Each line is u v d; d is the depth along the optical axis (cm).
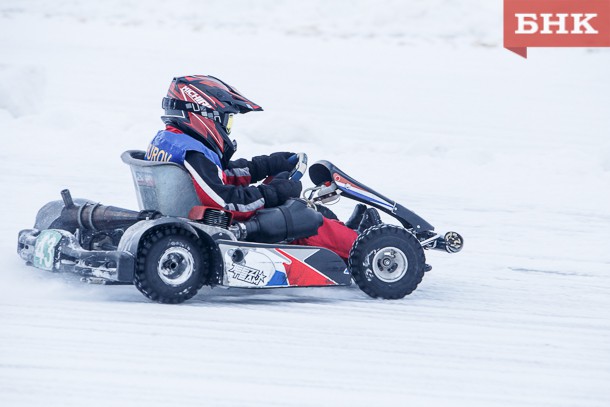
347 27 10694
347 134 5472
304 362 1466
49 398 1230
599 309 2048
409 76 8238
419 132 5694
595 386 1433
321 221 1962
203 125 1938
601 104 7169
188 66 8144
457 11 10738
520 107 6875
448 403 1305
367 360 1501
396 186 3678
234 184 2081
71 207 1970
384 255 1969
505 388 1398
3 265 2062
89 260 1777
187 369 1387
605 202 3584
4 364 1364
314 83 7569
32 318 1644
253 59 8800
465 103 6962
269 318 1755
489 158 4259
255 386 1325
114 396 1249
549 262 2600
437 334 1712
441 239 2105
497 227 3052
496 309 1984
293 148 4262
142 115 5134
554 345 1688
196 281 1820
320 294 2030
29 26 10369
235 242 1838
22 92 4828
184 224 1809
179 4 11656
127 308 1758
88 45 9175
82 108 5678
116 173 3566
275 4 11556
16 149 3869
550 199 3584
